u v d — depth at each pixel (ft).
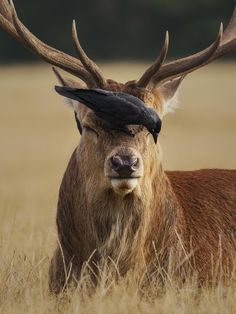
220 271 100.32
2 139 288.71
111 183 92.43
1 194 175.73
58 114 350.43
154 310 91.35
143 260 98.63
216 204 107.24
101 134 94.94
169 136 289.74
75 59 102.32
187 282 97.91
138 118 93.09
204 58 100.17
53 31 643.86
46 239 116.57
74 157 99.96
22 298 96.58
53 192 177.47
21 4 643.45
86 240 99.04
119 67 460.55
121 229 96.89
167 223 100.78
